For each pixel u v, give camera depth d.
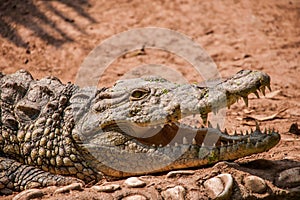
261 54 32.62
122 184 17.19
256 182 16.89
